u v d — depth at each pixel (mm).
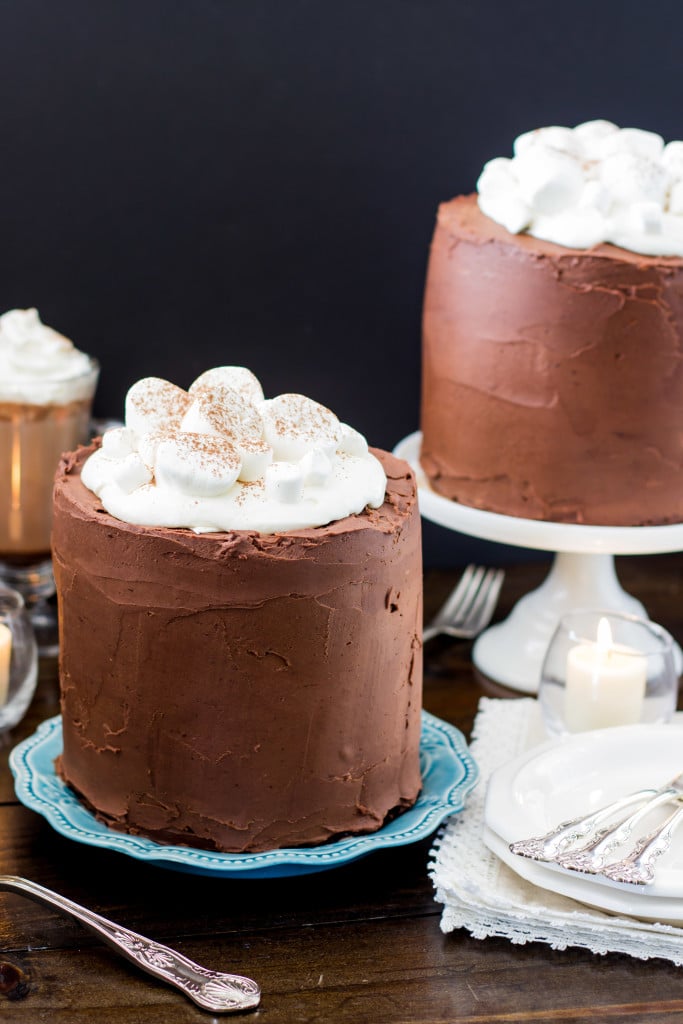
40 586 1404
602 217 1243
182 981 1021
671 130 1538
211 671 1054
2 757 1211
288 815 1079
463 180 1499
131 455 1070
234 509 1051
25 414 1331
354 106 1458
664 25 1511
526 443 1273
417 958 1054
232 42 1418
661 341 1243
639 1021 1021
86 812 1104
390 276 1503
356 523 1062
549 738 1236
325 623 1057
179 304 1464
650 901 1048
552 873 1064
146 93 1412
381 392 1529
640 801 1110
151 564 1046
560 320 1243
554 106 1506
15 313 1355
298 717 1065
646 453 1266
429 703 1298
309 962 1049
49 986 1028
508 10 1472
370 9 1440
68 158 1412
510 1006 1026
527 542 1276
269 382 1501
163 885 1097
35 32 1379
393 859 1125
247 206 1456
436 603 1460
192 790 1072
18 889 1059
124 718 1073
